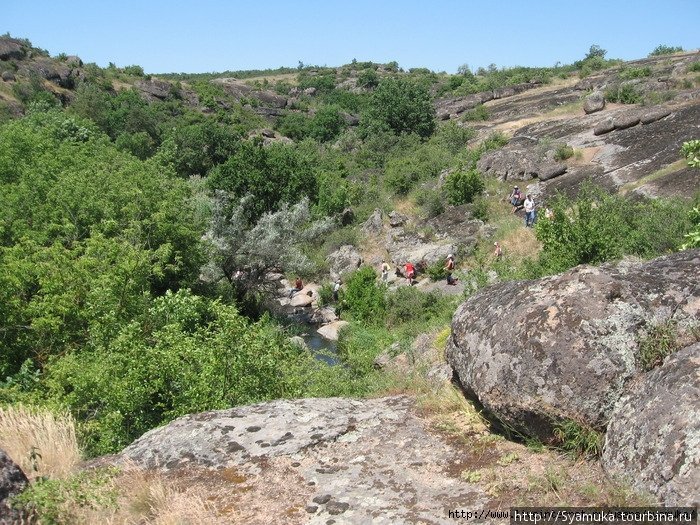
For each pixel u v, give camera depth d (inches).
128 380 309.7
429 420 212.8
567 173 1087.6
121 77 3073.3
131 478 193.0
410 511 160.1
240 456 199.5
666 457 139.4
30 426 234.2
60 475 201.9
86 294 459.8
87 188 731.4
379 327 795.4
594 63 2513.5
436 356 397.4
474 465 178.2
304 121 3016.7
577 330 170.7
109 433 285.1
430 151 1489.9
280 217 966.4
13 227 663.1
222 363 316.5
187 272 784.3
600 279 181.3
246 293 971.9
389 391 281.1
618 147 1114.7
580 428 167.0
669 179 856.9
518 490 161.0
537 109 1877.5
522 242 896.3
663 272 187.5
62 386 347.3
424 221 1142.3
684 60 1973.4
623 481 146.3
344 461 191.3
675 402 146.3
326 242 1191.6
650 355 165.9
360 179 1553.9
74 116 1359.5
